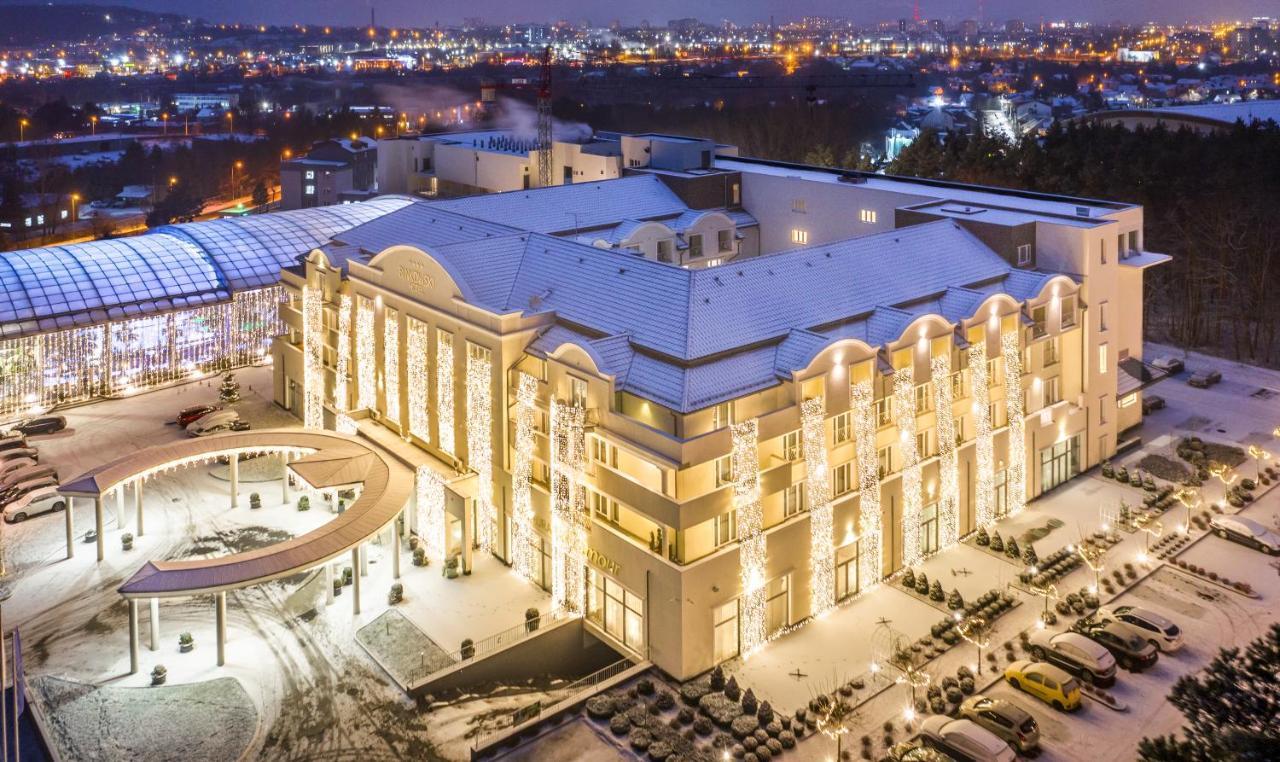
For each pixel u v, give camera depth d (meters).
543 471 72.69
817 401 66.25
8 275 111.38
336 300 95.44
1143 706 59.06
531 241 86.00
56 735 58.16
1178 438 97.56
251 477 92.56
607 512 67.62
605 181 114.75
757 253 117.75
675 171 123.62
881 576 72.81
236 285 123.12
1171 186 145.62
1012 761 53.28
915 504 74.25
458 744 57.53
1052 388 86.75
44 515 85.69
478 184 152.00
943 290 80.69
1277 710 44.72
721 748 56.06
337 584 73.75
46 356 111.12
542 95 156.62
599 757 56.03
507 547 76.38
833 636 66.69
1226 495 83.88
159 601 72.50
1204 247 138.75
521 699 62.69
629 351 67.19
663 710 59.78
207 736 58.06
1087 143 167.00
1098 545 76.94
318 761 56.19
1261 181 141.88
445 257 80.06
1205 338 133.00
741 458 62.59
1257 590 70.69
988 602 69.00
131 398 114.69
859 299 75.62
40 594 73.38
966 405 78.00
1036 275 84.38
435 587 73.56
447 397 79.38
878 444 72.06
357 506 72.31
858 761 54.84
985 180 164.62
